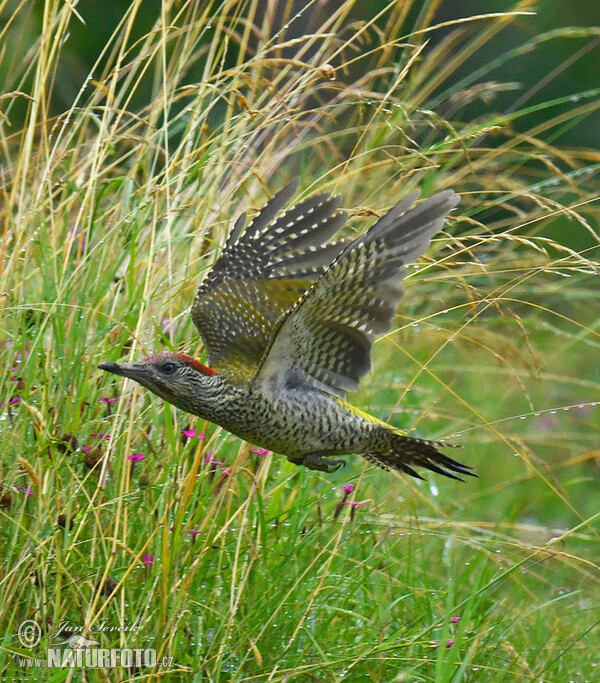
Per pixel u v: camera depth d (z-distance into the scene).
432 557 10.68
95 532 8.05
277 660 7.94
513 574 9.61
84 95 18.66
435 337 11.73
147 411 9.20
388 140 12.36
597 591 10.74
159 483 8.70
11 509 8.29
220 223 10.10
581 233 18.48
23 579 8.00
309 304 7.62
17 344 8.78
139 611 7.96
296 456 8.41
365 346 7.93
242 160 11.41
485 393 13.80
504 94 22.97
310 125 11.37
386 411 11.08
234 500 9.23
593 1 23.36
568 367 14.99
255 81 10.90
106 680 7.38
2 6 10.70
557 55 23.02
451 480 12.68
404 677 7.77
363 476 10.37
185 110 10.52
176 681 7.95
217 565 8.62
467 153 10.74
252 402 8.09
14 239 9.77
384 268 7.49
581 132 22.72
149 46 11.05
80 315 9.30
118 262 9.64
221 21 10.92
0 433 8.52
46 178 9.93
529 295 13.85
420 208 7.42
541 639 9.41
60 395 8.71
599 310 15.03
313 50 20.34
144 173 11.16
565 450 14.21
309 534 8.90
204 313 8.98
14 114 18.31
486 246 12.27
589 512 13.16
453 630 8.79
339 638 8.56
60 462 8.09
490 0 23.25
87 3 21.75
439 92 22.83
